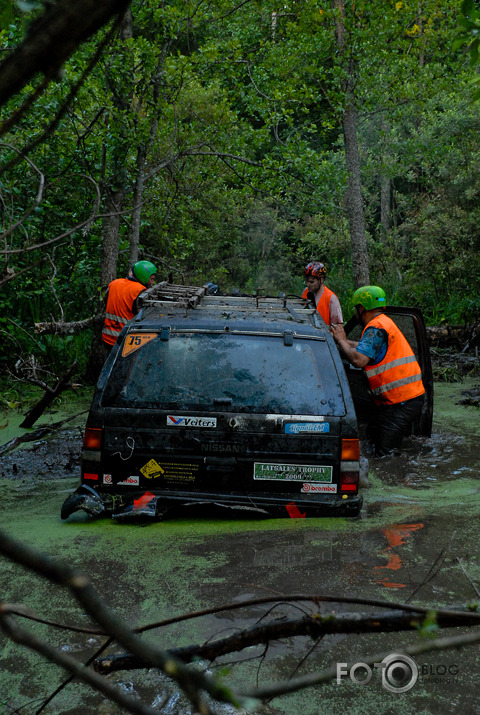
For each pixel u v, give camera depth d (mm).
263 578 3172
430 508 4281
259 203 19266
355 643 2660
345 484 3959
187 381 4109
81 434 6535
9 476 5270
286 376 4133
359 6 11570
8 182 7078
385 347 5621
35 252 8875
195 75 9656
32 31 535
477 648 2645
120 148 8461
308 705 2281
